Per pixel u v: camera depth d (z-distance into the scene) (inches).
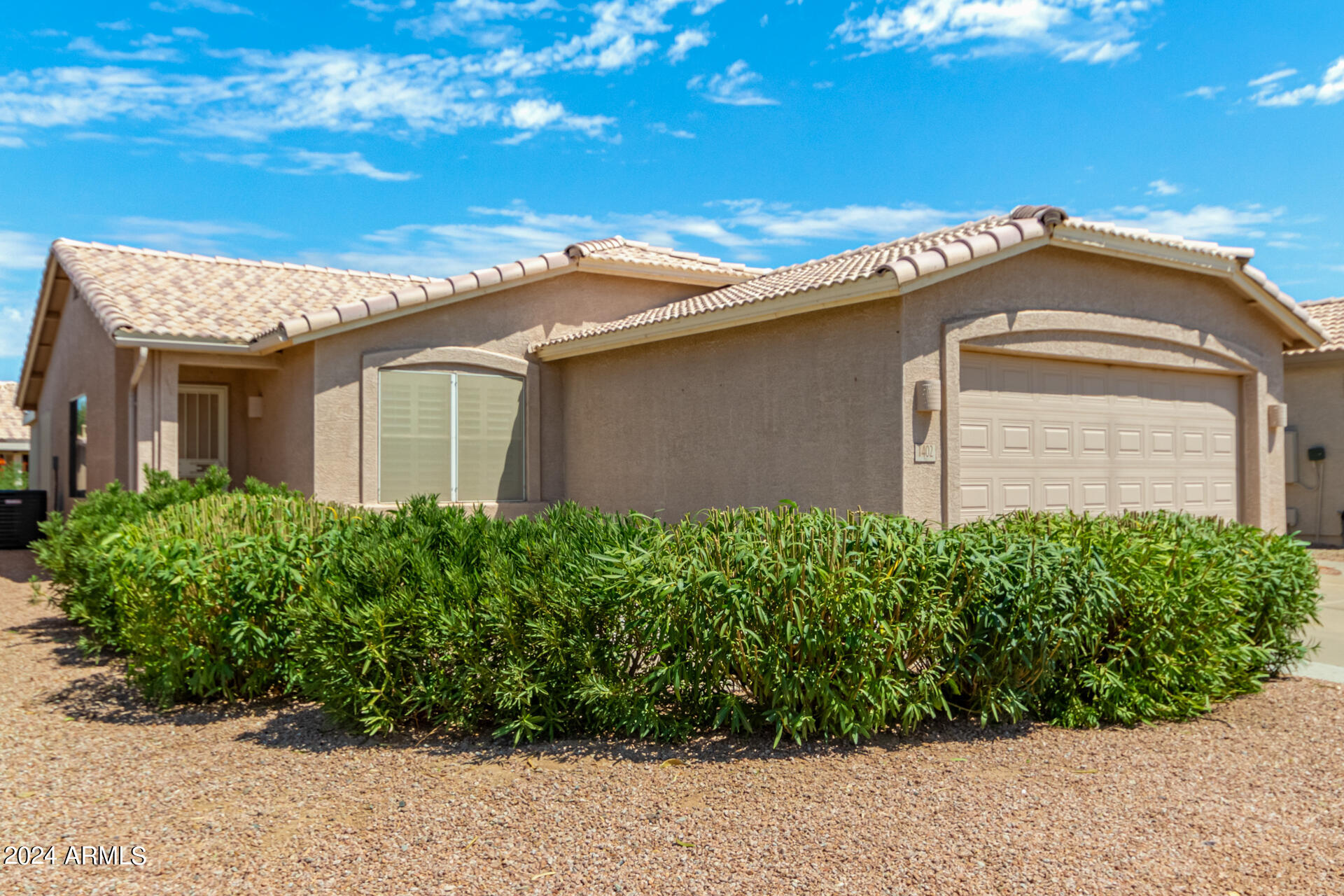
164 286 580.4
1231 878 143.6
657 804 173.3
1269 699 254.4
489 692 210.2
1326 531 697.0
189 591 241.9
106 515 371.2
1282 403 528.1
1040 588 217.2
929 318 377.1
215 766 197.3
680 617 204.5
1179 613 233.9
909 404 368.8
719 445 457.4
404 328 522.3
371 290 661.3
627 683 209.2
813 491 406.6
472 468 543.2
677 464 484.1
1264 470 513.0
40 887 141.7
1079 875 144.3
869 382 382.3
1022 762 198.8
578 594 209.8
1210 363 486.3
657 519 226.5
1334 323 732.7
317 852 153.0
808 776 188.5
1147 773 192.4
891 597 207.3
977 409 395.5
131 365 561.6
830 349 400.5
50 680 277.9
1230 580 244.1
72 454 713.0
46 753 207.6
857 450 386.6
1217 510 496.1
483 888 140.1
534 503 557.9
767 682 204.5
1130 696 228.7
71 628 365.4
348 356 506.0
